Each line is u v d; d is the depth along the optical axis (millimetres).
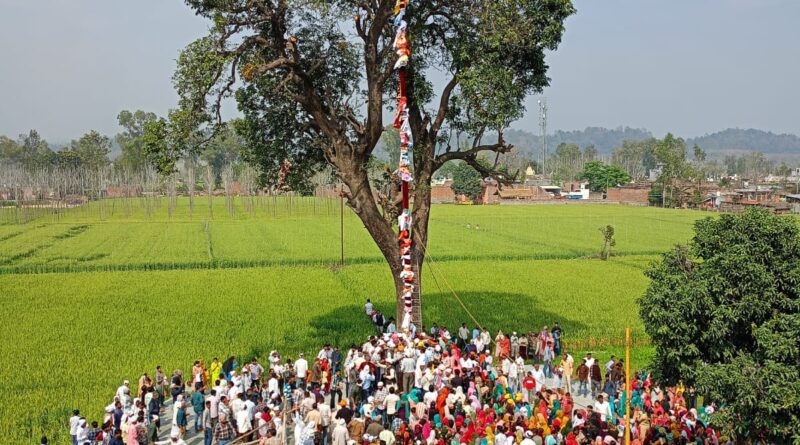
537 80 35969
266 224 108562
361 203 34969
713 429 22359
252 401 25203
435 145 35875
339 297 52062
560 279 60438
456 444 21094
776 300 20469
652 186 163875
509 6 32562
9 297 51781
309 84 34094
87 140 197750
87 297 51875
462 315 45031
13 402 28938
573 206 158375
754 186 175250
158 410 25953
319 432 23672
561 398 25406
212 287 56375
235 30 32969
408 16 33750
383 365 27938
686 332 21422
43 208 137000
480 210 142750
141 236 91188
